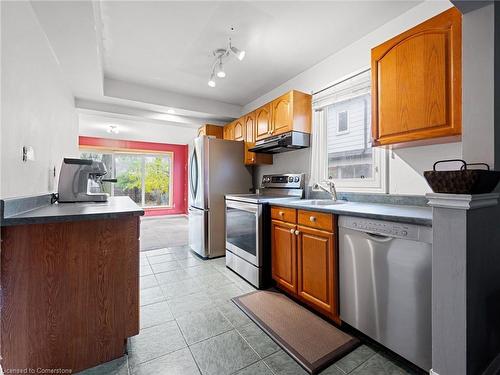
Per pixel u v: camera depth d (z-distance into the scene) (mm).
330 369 1308
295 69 2756
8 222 1073
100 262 1344
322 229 1744
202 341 1544
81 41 1802
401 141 1575
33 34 1486
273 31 2066
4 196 1106
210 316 1836
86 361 1311
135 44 2238
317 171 2645
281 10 1812
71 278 1275
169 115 3715
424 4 1742
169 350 1460
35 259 1196
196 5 1747
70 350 1273
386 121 1629
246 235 2531
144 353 1434
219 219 3363
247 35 2119
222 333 1627
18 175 1267
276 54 2438
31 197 1392
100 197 1912
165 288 2328
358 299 1512
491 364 1216
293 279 2012
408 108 1510
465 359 1030
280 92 3160
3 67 1092
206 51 2363
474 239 1070
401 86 1544
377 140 1689
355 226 1513
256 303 2021
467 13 1212
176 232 4957
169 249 3721
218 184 3363
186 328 1682
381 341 1388
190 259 3232
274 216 2270
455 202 1031
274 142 2721
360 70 2158
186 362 1361
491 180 1043
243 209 2568
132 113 3395
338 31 2076
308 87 2742
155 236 4590
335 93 2412
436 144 1688
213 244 3305
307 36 2141
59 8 1458
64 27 1638
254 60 2559
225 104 3836
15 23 1221
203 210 3254
